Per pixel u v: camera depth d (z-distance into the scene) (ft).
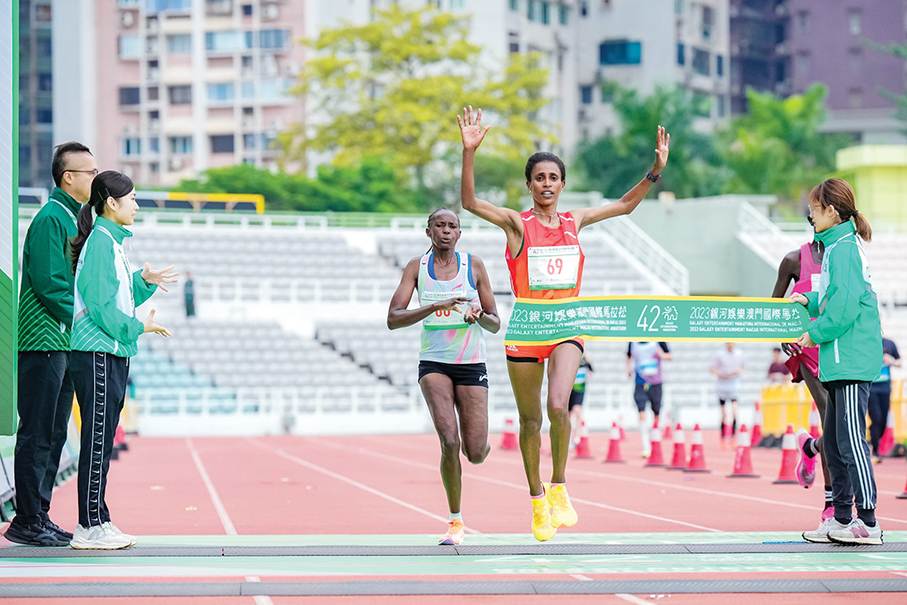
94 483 35.65
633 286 189.06
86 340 35.09
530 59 328.49
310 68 318.45
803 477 43.16
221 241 189.88
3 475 46.39
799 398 102.63
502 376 164.45
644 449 89.51
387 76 340.80
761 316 39.45
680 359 170.71
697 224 208.74
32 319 36.68
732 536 40.19
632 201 35.65
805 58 453.99
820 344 37.40
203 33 351.87
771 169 335.06
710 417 158.61
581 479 70.79
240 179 279.28
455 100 313.32
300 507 53.88
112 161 356.79
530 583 29.32
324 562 33.32
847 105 449.48
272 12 349.20
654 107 333.21
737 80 449.48
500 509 53.16
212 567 32.32
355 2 355.77
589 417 153.48
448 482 37.06
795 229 226.79
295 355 161.89
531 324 34.45
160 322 164.25
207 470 80.89
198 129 353.10
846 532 36.63
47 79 359.46
